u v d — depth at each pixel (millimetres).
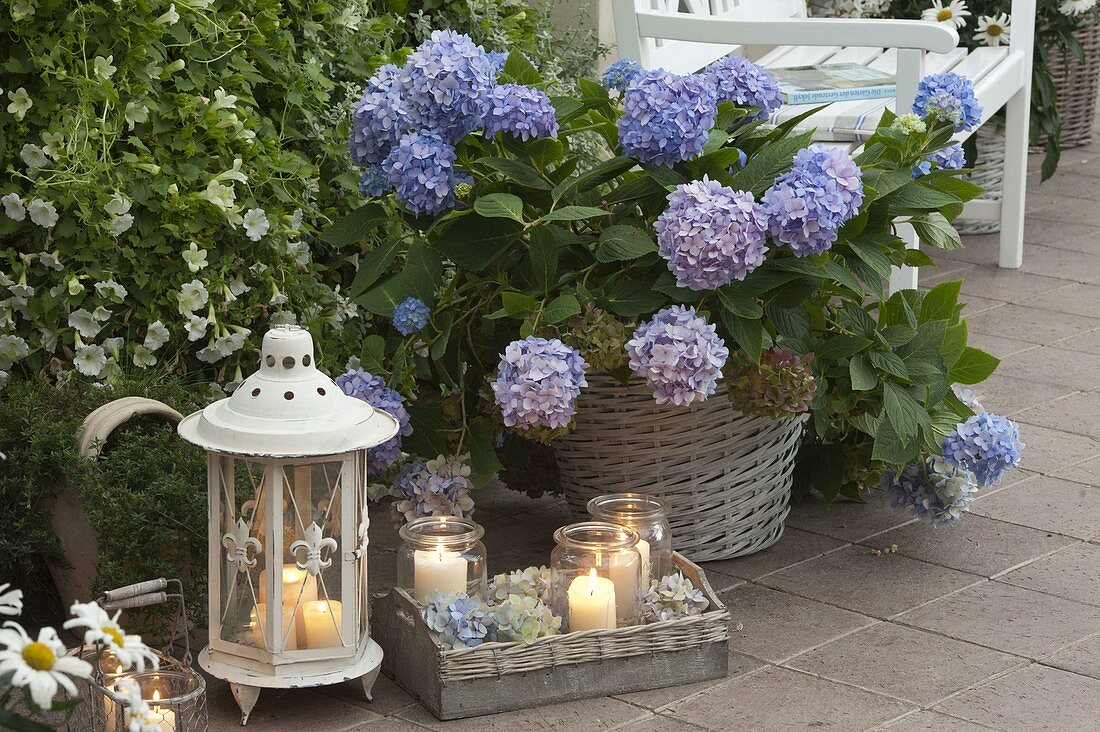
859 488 2510
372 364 2199
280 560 1796
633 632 1922
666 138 2033
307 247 2521
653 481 2273
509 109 2070
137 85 2283
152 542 1940
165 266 2336
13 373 2285
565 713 1879
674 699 1917
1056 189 5242
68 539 2025
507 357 1970
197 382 2393
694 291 2072
